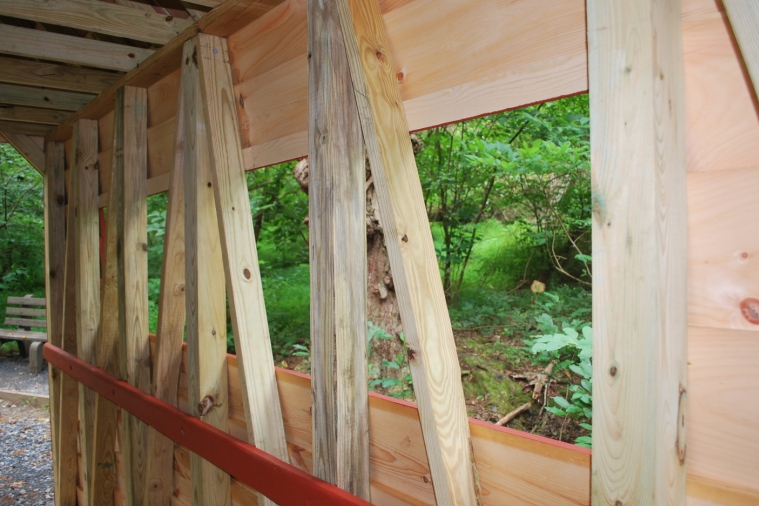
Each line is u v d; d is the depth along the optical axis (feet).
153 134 9.33
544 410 9.06
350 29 4.60
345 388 5.14
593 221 3.31
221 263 7.50
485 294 13.02
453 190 14.20
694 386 3.21
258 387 6.49
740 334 3.02
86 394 11.18
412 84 4.64
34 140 13.30
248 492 7.06
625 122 3.16
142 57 8.98
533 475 4.05
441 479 4.25
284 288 16.97
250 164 6.81
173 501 9.05
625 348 3.18
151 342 9.72
